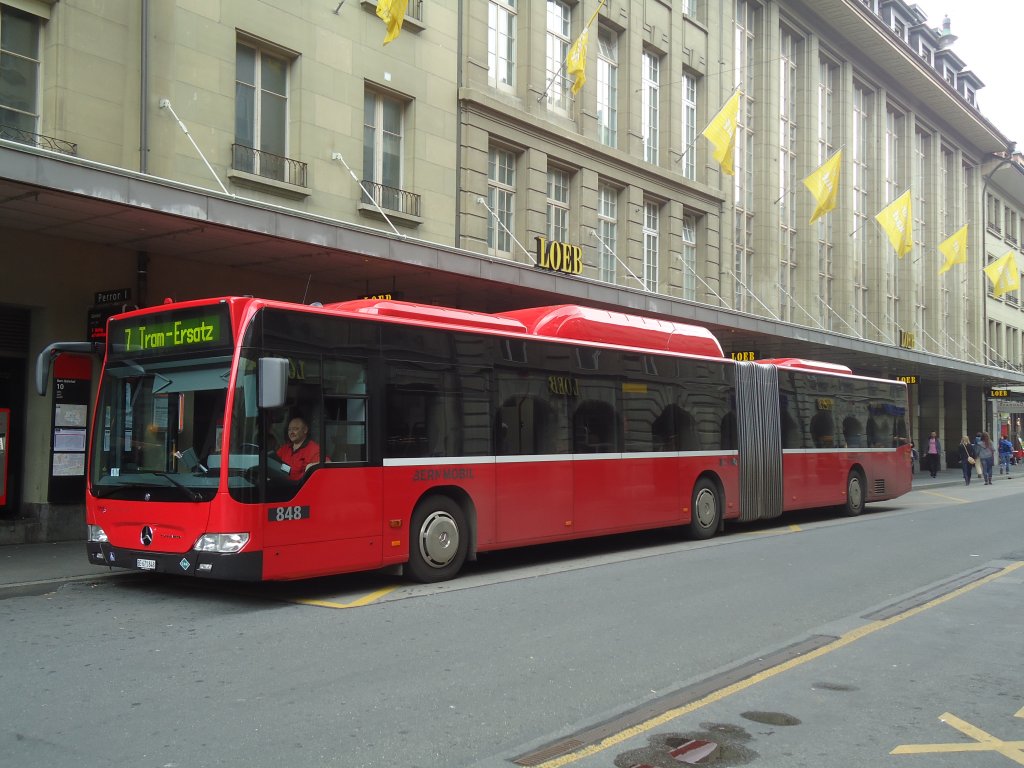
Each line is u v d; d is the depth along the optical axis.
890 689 5.92
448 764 4.47
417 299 18.22
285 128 16.27
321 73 16.53
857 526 16.72
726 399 15.42
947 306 47.47
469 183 19.66
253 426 8.40
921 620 8.14
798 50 35.28
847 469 18.78
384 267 15.04
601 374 12.69
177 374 8.84
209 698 5.57
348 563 9.11
